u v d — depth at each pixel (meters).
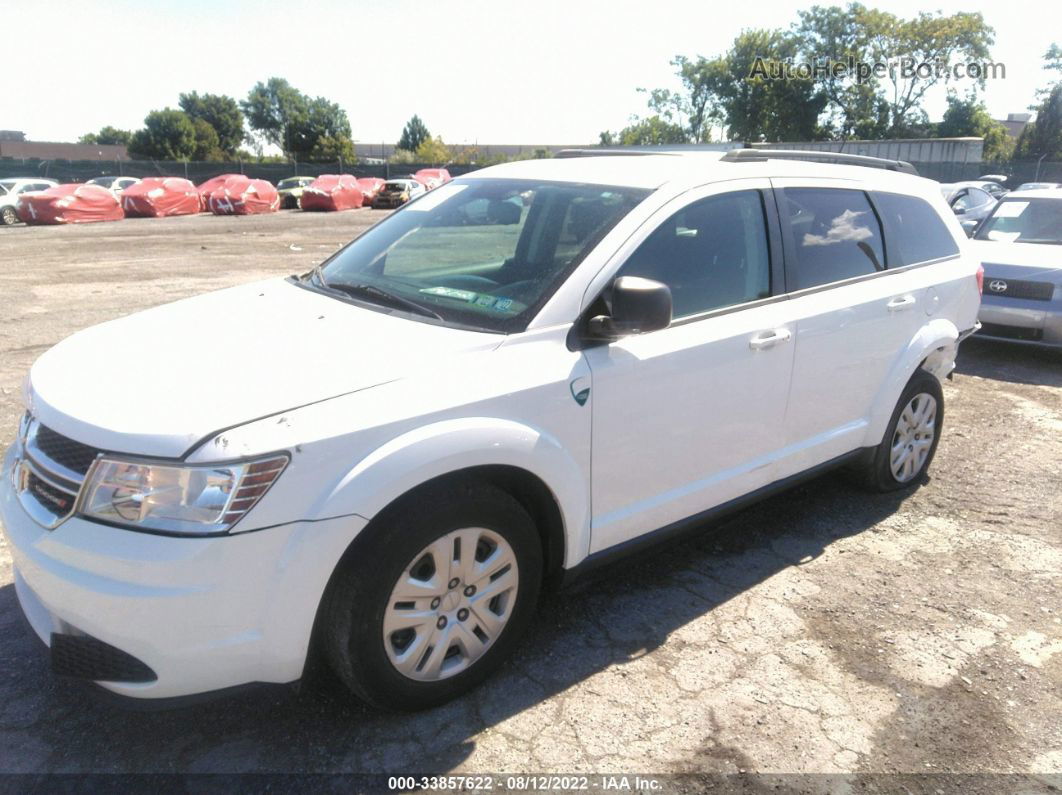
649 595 3.66
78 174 46.59
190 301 3.57
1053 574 3.94
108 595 2.27
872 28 56.31
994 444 5.74
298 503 2.35
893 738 2.80
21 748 2.63
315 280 3.67
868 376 4.23
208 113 86.50
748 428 3.64
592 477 3.08
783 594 3.69
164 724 2.76
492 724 2.79
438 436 2.56
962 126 58.16
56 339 8.32
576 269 3.06
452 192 3.97
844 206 4.21
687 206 3.41
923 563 4.02
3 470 2.84
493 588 2.87
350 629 2.54
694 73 65.69
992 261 8.09
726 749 2.71
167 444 2.29
